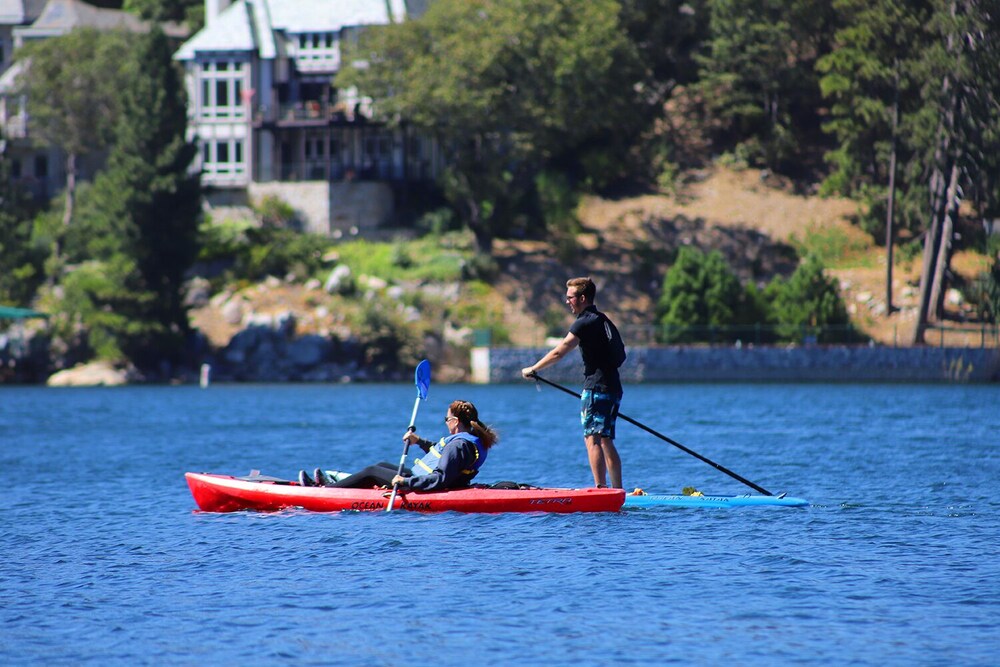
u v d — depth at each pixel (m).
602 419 58.59
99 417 145.25
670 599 41.12
